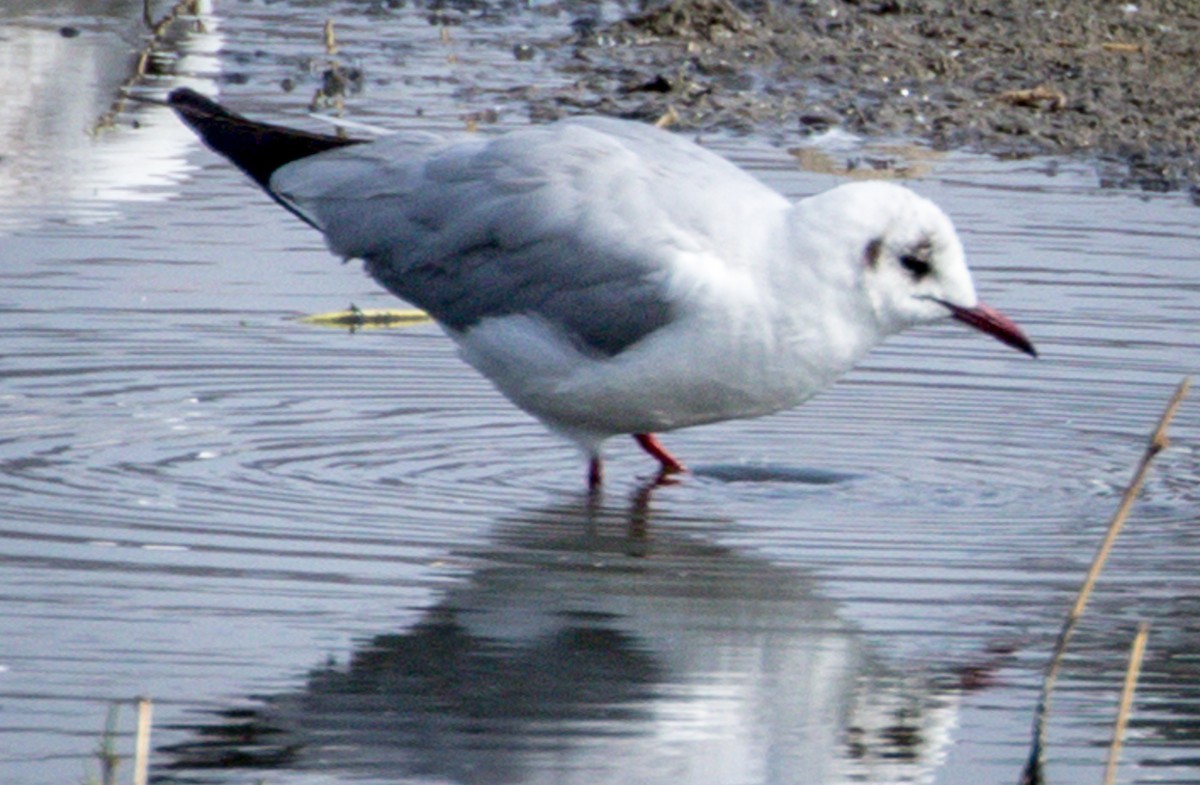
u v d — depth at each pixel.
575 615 9.80
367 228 12.43
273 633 9.41
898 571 10.59
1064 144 20.02
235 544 10.56
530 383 11.95
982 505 11.80
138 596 9.78
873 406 13.62
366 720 8.58
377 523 11.04
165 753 8.23
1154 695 9.09
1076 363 14.25
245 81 20.88
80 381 13.26
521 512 11.41
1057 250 16.59
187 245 16.22
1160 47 22.98
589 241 11.56
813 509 11.68
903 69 22.03
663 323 11.38
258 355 13.99
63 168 17.95
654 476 12.30
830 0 23.98
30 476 11.50
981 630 9.77
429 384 13.76
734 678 9.12
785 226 11.43
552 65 22.05
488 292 11.96
